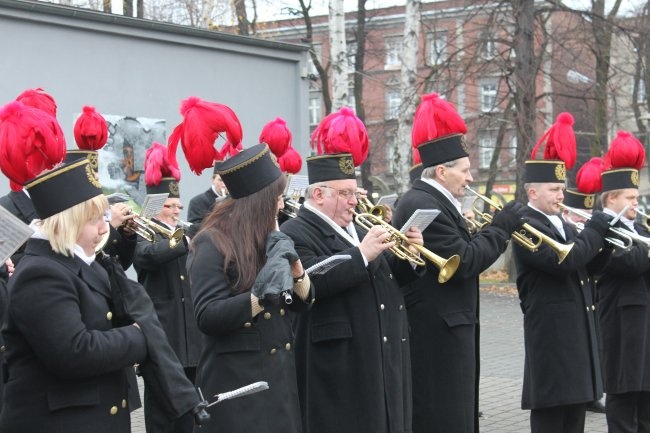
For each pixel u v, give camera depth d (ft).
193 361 23.71
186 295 23.81
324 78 89.51
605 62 67.92
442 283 18.17
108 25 39.81
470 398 18.42
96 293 12.30
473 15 64.90
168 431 19.26
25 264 11.86
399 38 105.70
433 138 18.95
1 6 35.81
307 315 16.65
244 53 45.70
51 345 11.53
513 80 63.82
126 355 12.01
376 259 16.58
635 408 22.79
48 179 12.03
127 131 40.91
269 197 13.98
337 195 16.70
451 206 18.75
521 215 19.34
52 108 18.69
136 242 21.17
